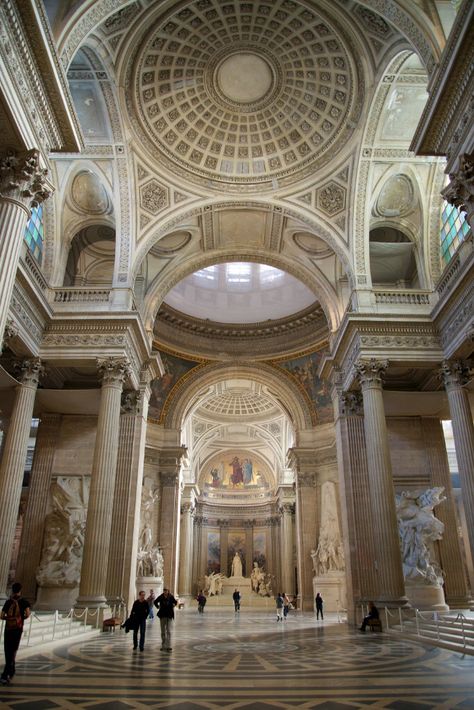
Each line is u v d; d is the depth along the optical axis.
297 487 36.00
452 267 18.91
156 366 24.11
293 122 20.67
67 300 20.47
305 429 37.22
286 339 38.91
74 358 19.12
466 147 10.62
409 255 23.78
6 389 19.53
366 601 19.22
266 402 48.72
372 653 11.55
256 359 39.03
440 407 22.31
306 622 23.77
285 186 22.09
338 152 20.69
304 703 6.25
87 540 16.78
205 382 38.75
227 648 12.84
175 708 5.94
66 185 21.02
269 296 38.56
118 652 11.77
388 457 17.95
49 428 21.89
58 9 12.02
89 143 19.78
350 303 21.56
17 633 7.85
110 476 17.66
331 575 31.80
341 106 19.36
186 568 45.31
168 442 36.84
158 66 18.25
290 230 24.09
